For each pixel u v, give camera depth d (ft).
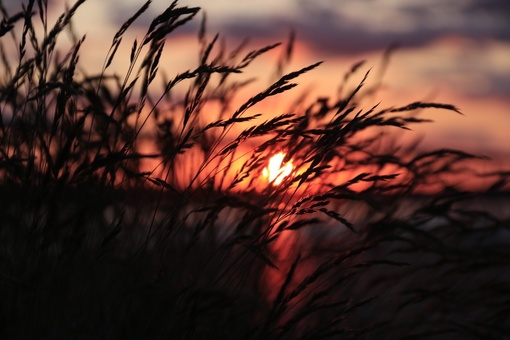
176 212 8.59
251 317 9.48
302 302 10.33
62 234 8.63
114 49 8.63
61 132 9.19
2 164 7.91
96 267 9.34
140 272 8.52
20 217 8.30
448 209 10.14
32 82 9.26
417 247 9.81
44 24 9.02
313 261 11.12
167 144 10.91
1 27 8.63
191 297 7.91
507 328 9.53
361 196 8.46
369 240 9.95
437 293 9.68
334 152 10.08
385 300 11.03
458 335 10.95
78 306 8.90
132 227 10.24
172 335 8.15
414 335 9.16
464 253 10.03
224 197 8.29
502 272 11.39
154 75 8.54
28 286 7.00
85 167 7.95
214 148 8.66
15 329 8.12
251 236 8.40
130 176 8.53
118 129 8.46
